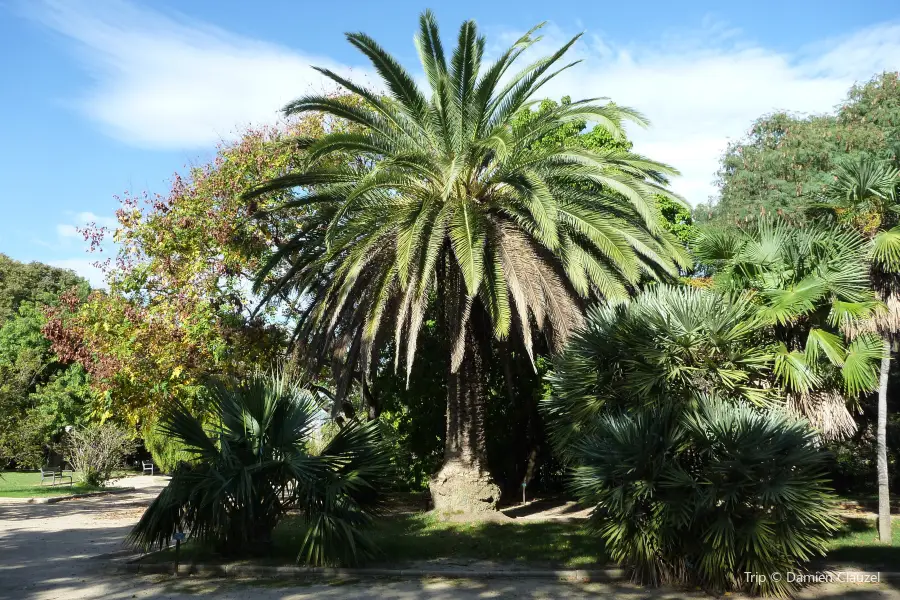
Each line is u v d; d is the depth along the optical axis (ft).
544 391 61.16
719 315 30.96
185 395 60.49
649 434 28.96
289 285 55.11
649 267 46.34
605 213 44.32
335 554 32.83
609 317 34.37
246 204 62.18
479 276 38.29
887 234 35.55
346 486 34.32
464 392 49.21
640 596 27.99
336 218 38.63
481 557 35.32
